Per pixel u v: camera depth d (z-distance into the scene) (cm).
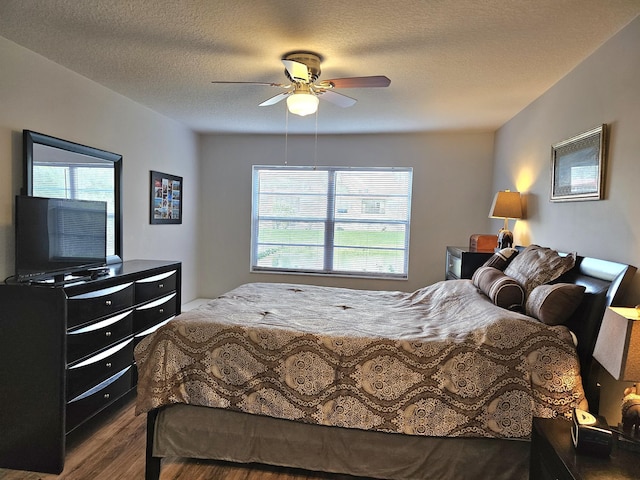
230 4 198
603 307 183
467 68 275
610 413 199
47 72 271
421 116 409
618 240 210
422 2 192
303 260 544
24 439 213
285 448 203
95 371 243
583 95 254
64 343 212
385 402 190
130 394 292
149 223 412
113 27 226
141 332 293
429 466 191
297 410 196
